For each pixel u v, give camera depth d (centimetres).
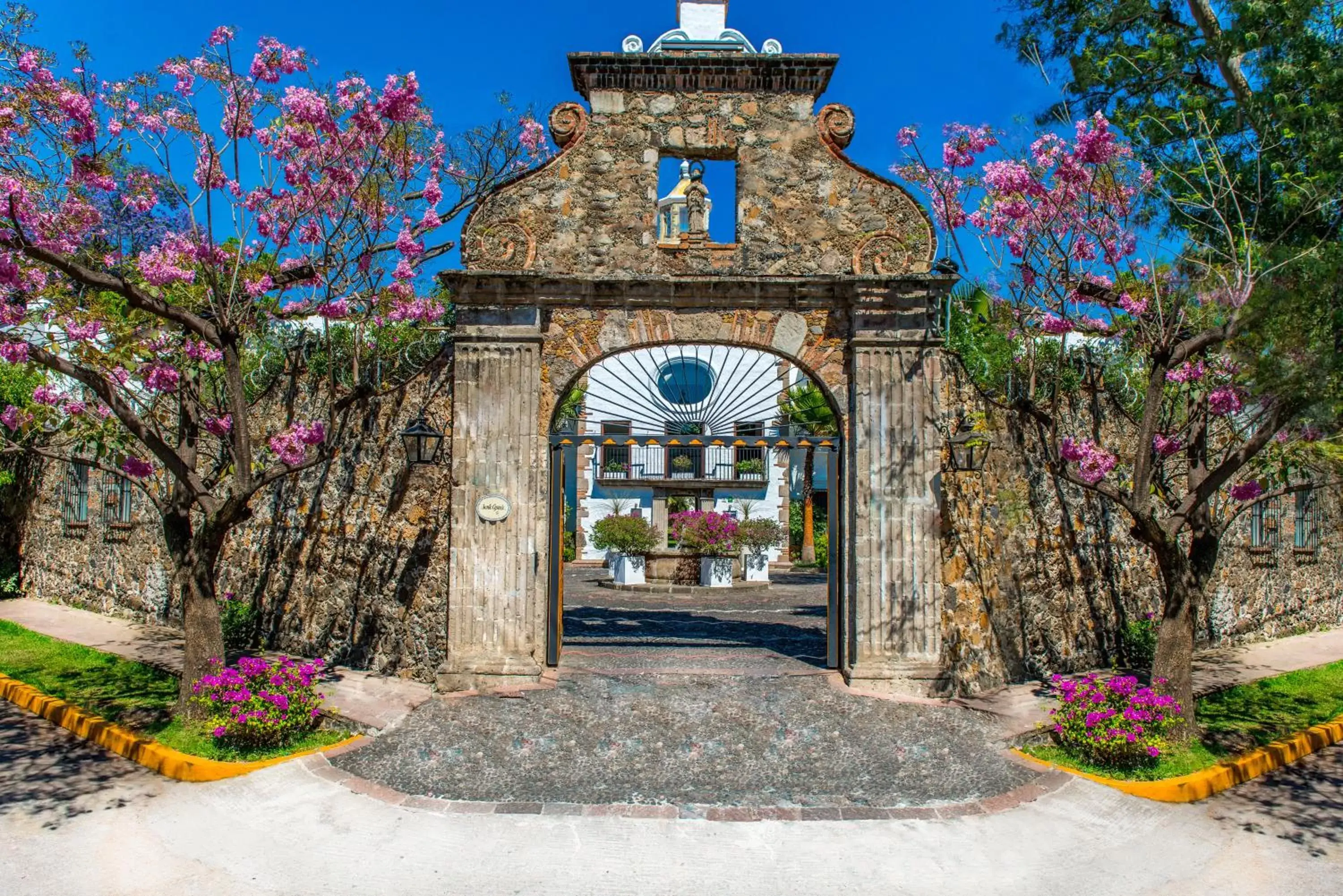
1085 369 1059
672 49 999
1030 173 777
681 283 905
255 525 1131
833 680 902
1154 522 747
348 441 1008
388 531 950
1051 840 604
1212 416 776
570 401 1973
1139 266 766
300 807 637
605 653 1010
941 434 903
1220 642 1185
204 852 571
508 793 664
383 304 876
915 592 887
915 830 614
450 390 922
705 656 1005
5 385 1270
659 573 1969
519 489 898
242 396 768
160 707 836
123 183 782
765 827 616
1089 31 1077
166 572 1255
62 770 710
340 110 810
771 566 2566
